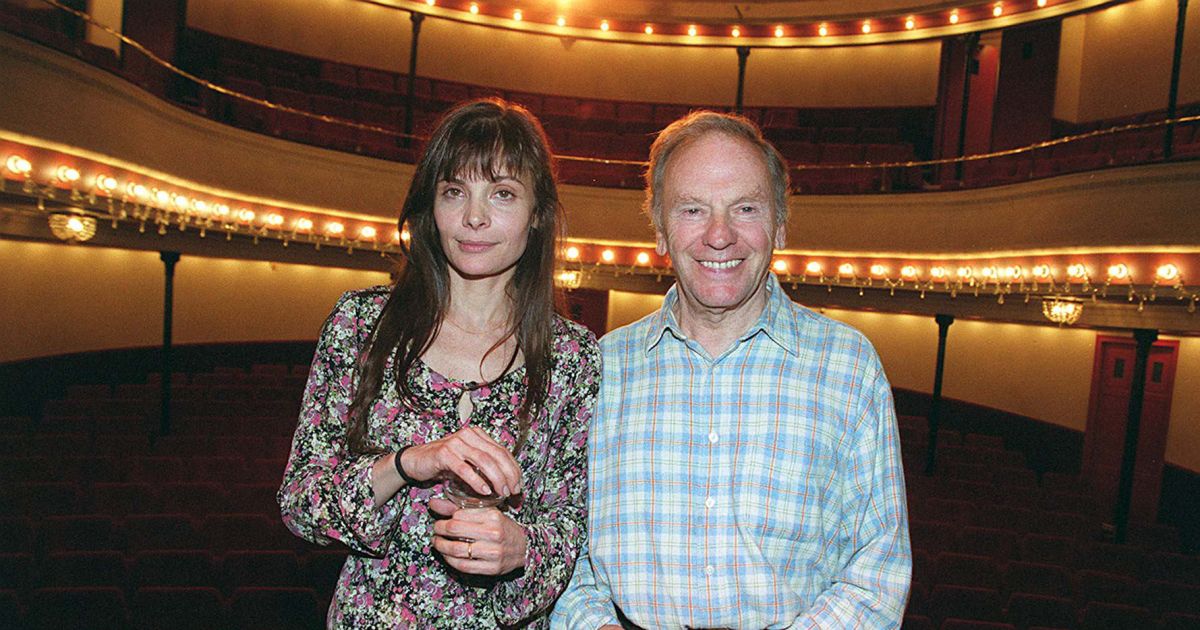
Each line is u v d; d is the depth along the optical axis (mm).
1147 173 8148
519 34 15688
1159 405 10047
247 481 7598
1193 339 9680
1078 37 12977
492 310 1783
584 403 1835
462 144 1665
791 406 1781
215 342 12828
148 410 9695
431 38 15273
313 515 1542
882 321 13695
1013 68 12805
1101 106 12641
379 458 1575
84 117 7266
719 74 15648
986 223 10258
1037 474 11461
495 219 1681
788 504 1743
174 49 11047
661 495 1805
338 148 11836
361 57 14773
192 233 10305
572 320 1925
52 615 4375
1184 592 6418
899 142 14219
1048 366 11523
